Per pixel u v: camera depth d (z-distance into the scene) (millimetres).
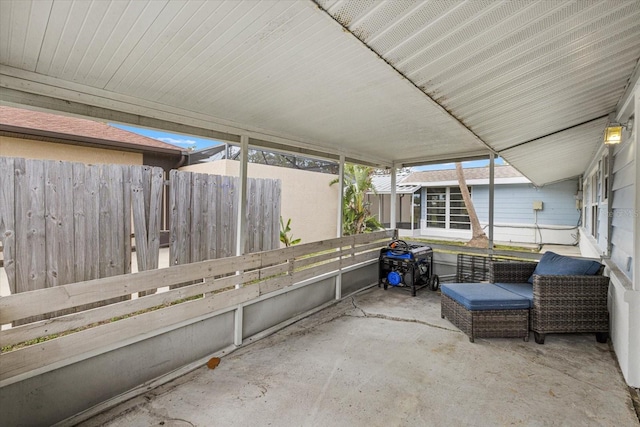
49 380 1984
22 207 2068
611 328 3182
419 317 3939
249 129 3244
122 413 2145
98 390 2201
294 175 7785
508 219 10797
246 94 2346
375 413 2158
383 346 3152
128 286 2312
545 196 10094
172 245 2926
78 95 2119
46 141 5250
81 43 1591
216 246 3283
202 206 3152
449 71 2008
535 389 2436
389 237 5742
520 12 1461
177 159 7344
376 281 5535
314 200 8281
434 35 1590
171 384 2484
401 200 13102
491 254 4930
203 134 2941
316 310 4133
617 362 2836
